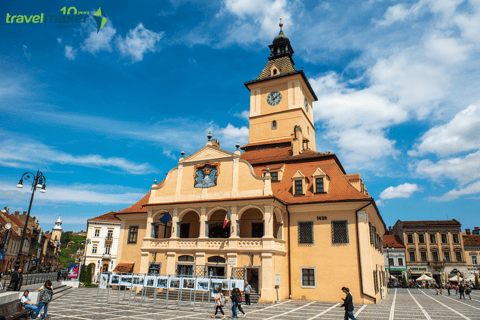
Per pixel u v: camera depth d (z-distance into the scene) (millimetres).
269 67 50312
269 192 29484
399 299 34781
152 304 24344
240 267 28406
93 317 17922
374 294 28500
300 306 24922
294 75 46656
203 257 30031
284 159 37562
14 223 78625
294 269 30266
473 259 76750
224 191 31719
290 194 32906
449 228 78500
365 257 28062
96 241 69875
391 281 70875
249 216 33125
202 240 30609
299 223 31234
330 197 30703
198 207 31969
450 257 76750
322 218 30438
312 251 30062
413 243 79438
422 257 78438
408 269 77875
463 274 73500
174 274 30734
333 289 28453
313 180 32281
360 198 29062
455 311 24438
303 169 35406
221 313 20797
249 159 41594
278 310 22656
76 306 22172
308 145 47562
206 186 32656
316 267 29547
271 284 27281
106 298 27547
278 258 29391
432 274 76625
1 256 50281
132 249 37969
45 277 39250
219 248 29703
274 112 47375
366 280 27609
